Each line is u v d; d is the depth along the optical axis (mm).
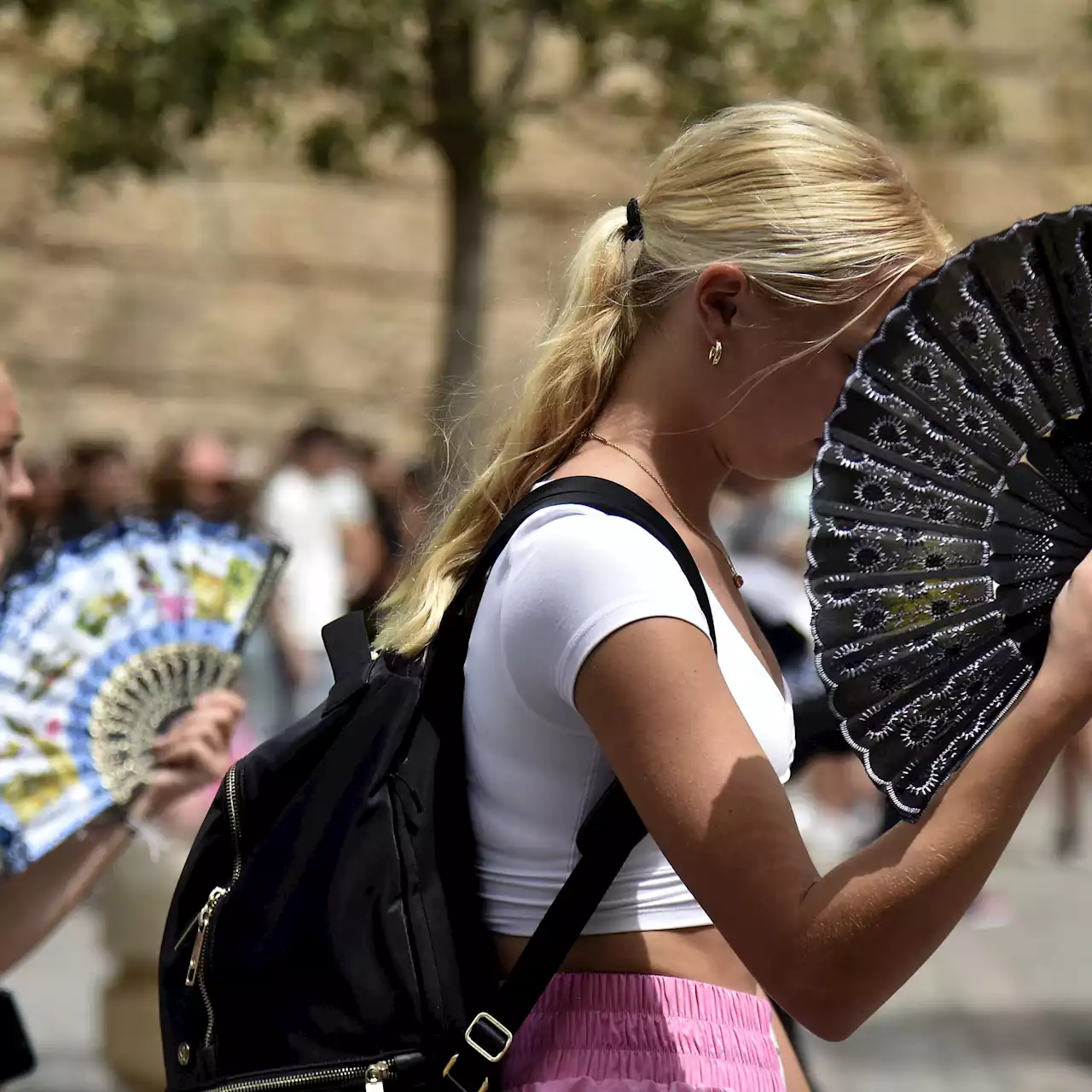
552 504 2590
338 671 2896
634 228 2879
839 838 11836
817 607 2309
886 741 2291
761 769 2371
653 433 2789
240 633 3855
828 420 2332
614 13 10922
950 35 17531
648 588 2457
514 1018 2545
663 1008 2602
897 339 2314
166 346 16781
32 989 9633
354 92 11375
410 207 17219
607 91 16406
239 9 9852
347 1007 2580
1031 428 2295
